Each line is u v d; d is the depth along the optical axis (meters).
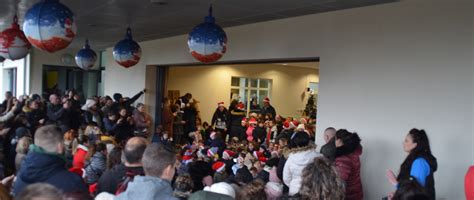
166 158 2.00
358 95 4.60
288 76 12.54
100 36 8.27
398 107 4.23
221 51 4.17
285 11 5.10
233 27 6.38
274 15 5.38
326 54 4.97
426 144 3.08
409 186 2.09
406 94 4.17
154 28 6.90
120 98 8.25
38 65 12.47
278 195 3.15
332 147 3.68
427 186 2.89
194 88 10.52
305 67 12.88
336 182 2.18
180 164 4.04
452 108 3.81
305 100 13.07
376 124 4.41
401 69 4.22
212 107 10.88
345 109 4.73
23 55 4.52
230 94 11.27
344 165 3.40
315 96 13.38
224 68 11.07
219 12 5.36
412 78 4.12
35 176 2.30
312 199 2.15
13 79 13.96
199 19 5.95
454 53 3.82
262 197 2.40
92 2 5.08
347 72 4.72
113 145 4.16
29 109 6.82
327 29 4.98
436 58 3.95
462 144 3.73
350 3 4.50
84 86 13.03
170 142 7.47
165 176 2.00
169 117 8.74
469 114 3.69
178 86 10.23
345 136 3.55
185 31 7.13
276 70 12.19
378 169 4.37
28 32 3.33
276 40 5.65
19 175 2.37
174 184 3.04
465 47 3.74
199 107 10.61
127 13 5.70
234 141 7.13
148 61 8.59
